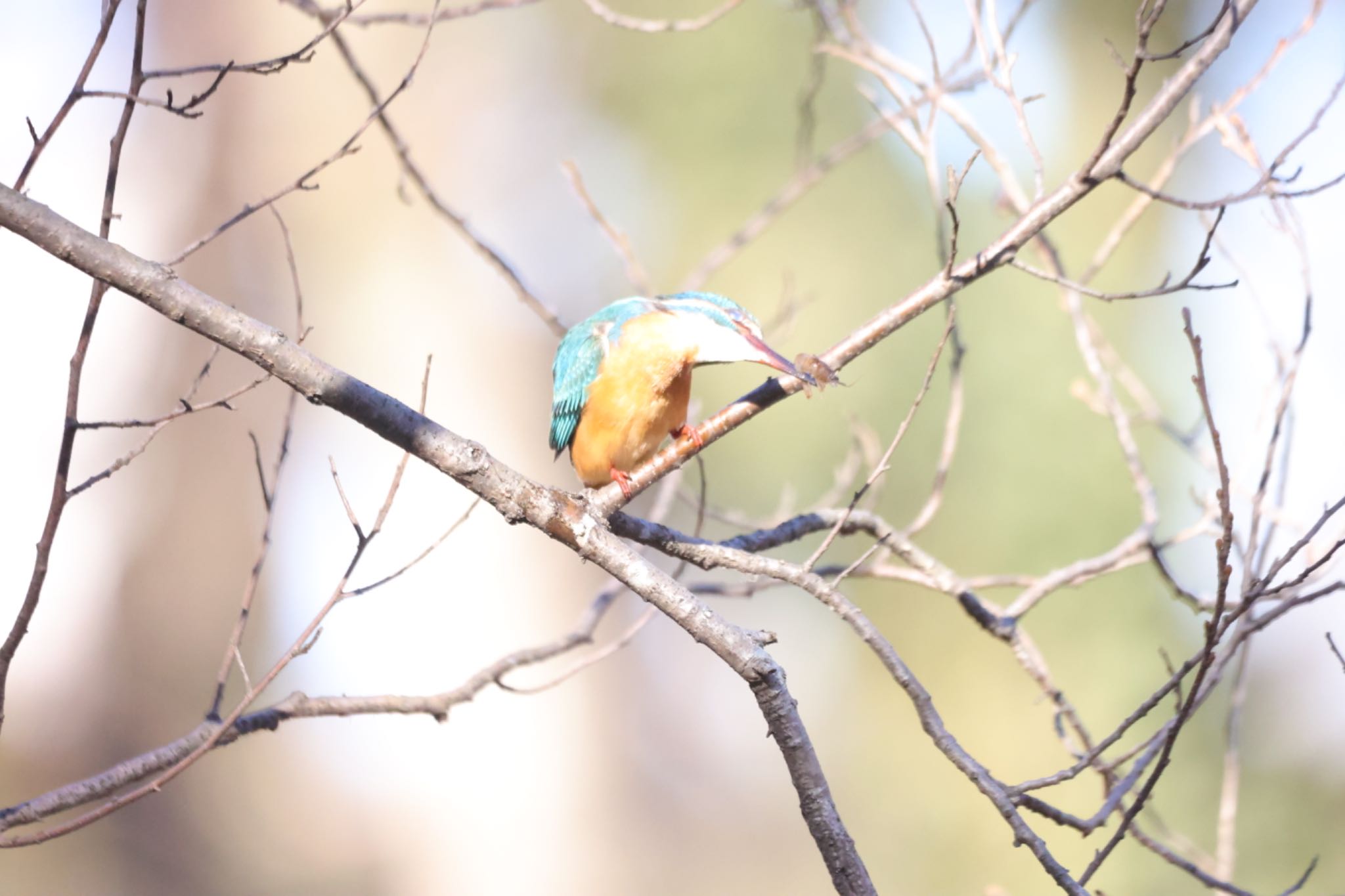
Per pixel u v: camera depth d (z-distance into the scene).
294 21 15.59
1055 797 14.94
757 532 5.25
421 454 3.85
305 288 15.96
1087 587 15.36
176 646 15.40
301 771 15.98
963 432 16.34
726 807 20.31
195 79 15.55
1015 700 16.03
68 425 3.71
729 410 4.97
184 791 15.08
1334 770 13.47
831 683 20.03
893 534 5.57
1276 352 5.97
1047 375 15.80
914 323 17.03
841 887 3.66
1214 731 13.99
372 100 6.62
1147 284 15.47
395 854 15.79
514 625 15.92
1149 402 6.77
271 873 14.98
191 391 3.91
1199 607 5.87
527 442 16.72
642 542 4.86
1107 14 16.09
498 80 16.88
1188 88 4.45
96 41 3.64
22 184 3.57
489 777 15.95
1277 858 13.40
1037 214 4.63
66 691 15.32
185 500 15.55
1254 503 4.59
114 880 13.88
